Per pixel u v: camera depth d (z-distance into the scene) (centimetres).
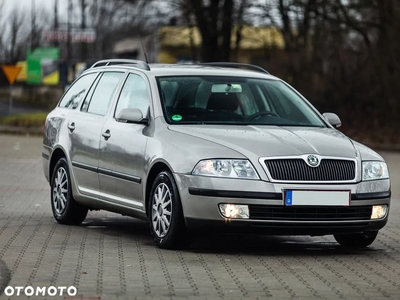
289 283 1862
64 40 14800
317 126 2478
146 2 9694
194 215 2167
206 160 2166
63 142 2758
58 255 2148
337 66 8575
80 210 2730
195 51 10319
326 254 2275
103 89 2695
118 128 2494
